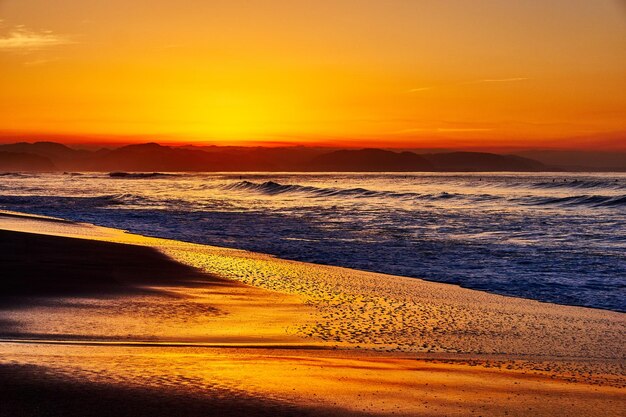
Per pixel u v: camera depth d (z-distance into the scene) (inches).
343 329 514.9
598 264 957.8
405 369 384.5
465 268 925.8
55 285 662.5
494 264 964.0
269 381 332.2
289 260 987.3
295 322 535.5
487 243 1221.1
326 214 1967.3
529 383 360.2
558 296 717.3
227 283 732.0
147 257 919.0
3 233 1082.1
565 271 897.5
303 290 701.3
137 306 575.8
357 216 1883.6
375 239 1295.5
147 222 1676.9
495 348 467.2
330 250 1123.9
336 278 802.2
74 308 554.3
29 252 889.5
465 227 1533.0
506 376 377.4
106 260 863.7
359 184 5221.5
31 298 592.4
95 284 681.6
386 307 615.2
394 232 1433.3
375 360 410.0
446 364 407.2
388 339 484.7
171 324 511.8
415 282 792.9
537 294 729.0
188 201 2711.6
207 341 459.2
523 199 2452.0
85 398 285.6
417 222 1675.7
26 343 418.6
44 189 4099.4
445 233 1406.3
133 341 449.1
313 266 912.9
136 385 307.9
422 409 298.0
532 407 308.8
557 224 1574.8
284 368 366.9
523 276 855.7
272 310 583.8
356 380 347.3
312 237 1338.6
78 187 4559.5
